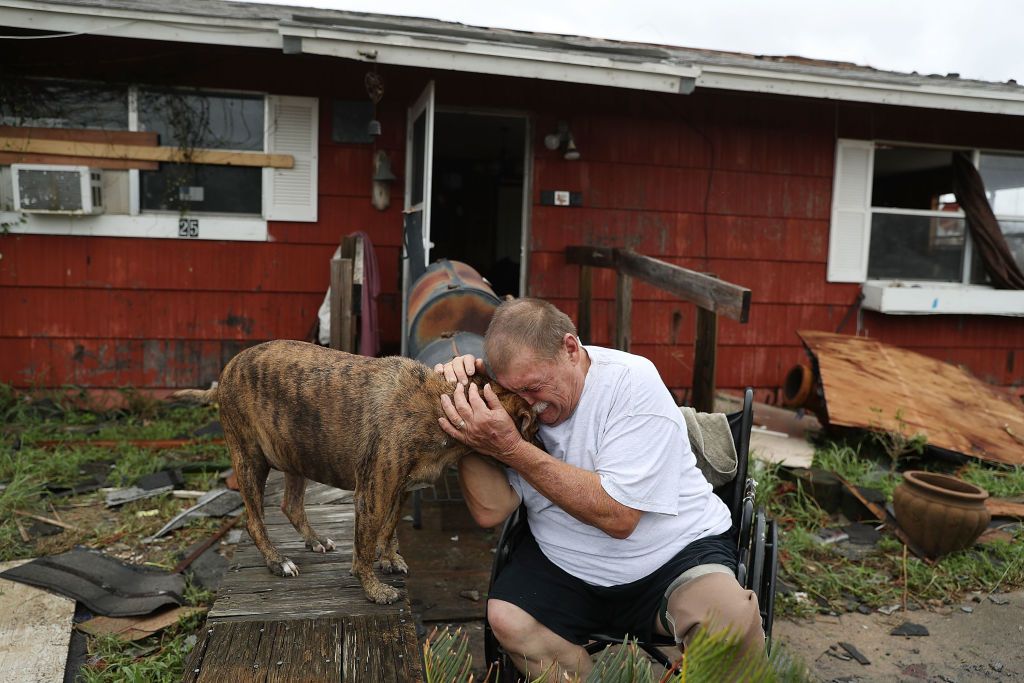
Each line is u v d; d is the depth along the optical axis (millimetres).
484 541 4074
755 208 7254
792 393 6629
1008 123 7625
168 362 6406
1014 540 4410
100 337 6273
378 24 5516
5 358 6145
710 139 7109
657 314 7266
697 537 2201
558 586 2205
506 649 2195
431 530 4199
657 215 7078
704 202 7156
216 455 5320
